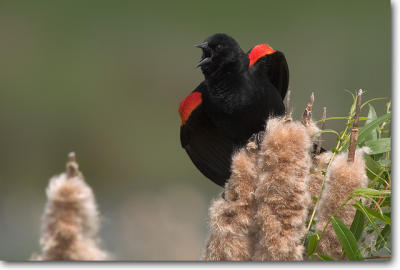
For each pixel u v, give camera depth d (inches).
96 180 409.1
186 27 508.1
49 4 528.7
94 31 514.6
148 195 308.7
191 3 515.5
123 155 434.9
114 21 517.7
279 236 247.6
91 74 487.5
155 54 502.0
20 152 433.1
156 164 418.0
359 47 458.9
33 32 511.8
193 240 267.3
